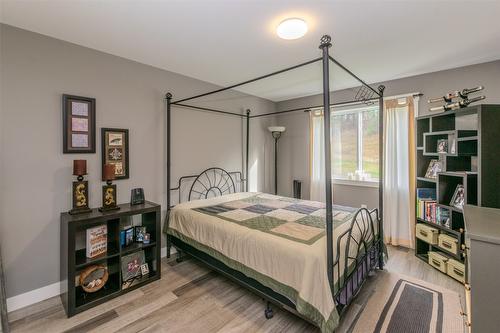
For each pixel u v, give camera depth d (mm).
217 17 1856
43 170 2150
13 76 1993
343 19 1888
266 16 1845
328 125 1646
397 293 2244
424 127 3096
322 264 1630
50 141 2182
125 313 1996
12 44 1984
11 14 1814
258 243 1928
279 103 4859
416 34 2139
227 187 3941
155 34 2131
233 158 4039
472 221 1298
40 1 1649
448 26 2004
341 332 1759
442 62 2812
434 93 3115
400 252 3186
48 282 2193
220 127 3805
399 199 3395
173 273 2676
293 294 1671
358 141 3904
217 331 1789
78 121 2332
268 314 1926
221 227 2266
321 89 3971
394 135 3377
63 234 2113
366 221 2443
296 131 4625
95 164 2459
